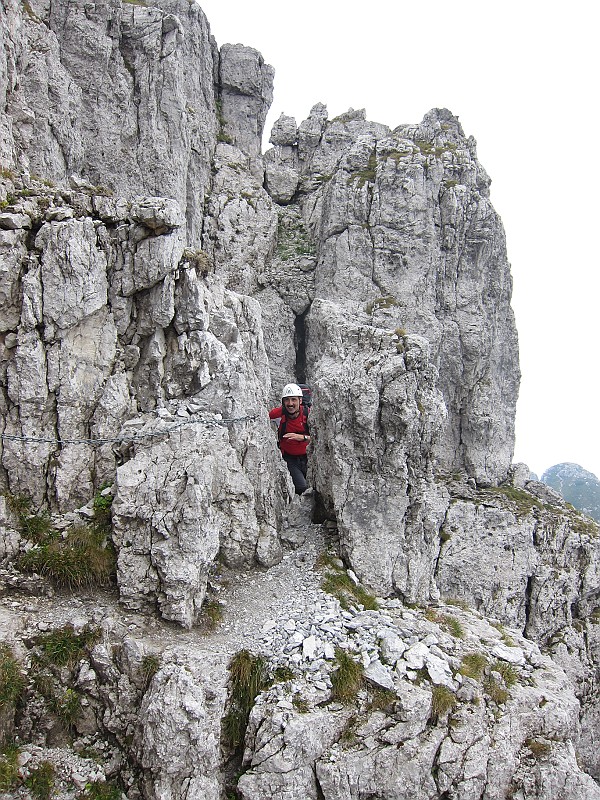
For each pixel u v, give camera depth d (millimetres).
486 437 25609
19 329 13758
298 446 18625
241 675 12047
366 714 11875
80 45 21578
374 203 25109
